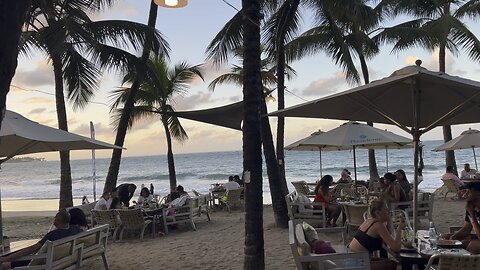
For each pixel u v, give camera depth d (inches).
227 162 3041.3
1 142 261.0
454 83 190.5
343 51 633.6
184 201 459.2
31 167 4596.5
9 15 95.0
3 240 266.5
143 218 407.8
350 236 343.3
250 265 214.8
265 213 565.6
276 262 288.7
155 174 2299.5
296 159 2559.1
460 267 159.0
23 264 229.6
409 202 367.9
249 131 220.8
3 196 1696.6
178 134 798.5
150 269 295.1
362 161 2278.5
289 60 743.7
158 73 713.6
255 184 218.7
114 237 407.5
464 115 257.4
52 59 517.7
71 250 233.8
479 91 208.8
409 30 768.9
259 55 225.8
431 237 199.6
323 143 416.5
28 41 482.3
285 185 489.7
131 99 577.0
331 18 583.2
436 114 254.7
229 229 445.7
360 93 226.4
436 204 582.9
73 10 483.8
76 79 541.3
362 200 412.5
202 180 1951.3
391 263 201.2
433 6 796.6
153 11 578.2
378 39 809.5
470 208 225.0
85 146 293.6
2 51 94.3
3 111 95.2
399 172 413.1
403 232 207.0
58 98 529.3
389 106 253.0
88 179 2320.4
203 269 285.6
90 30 480.1
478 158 2153.1
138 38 502.3
